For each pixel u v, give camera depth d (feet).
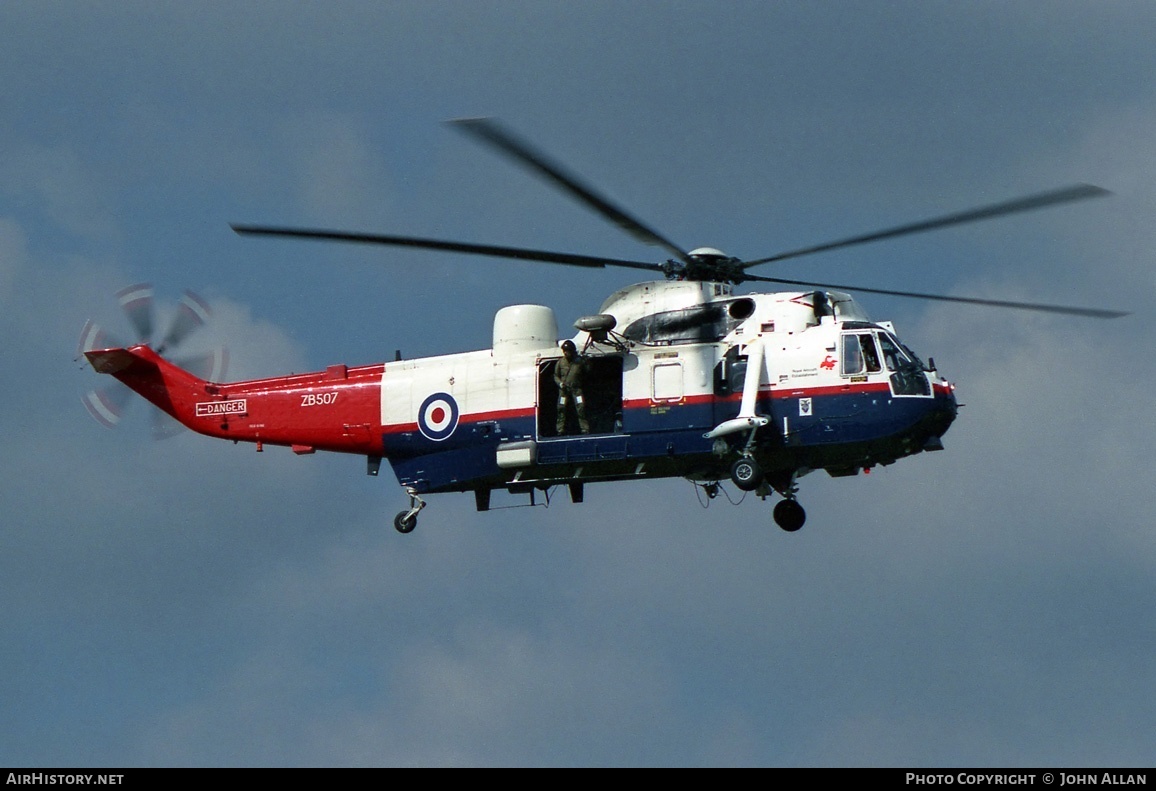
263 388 372.17
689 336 334.65
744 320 334.03
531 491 353.31
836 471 343.87
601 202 280.51
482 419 348.38
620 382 339.98
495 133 243.81
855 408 322.96
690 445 330.95
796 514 345.31
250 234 292.61
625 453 335.06
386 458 362.33
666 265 334.65
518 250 303.27
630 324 339.57
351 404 360.89
